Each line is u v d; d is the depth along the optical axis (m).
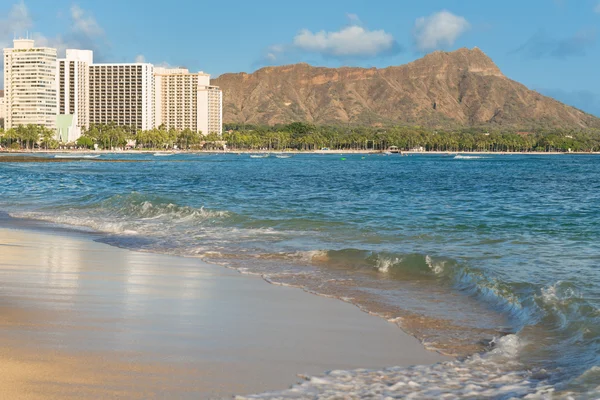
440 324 12.42
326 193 55.28
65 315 12.20
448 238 24.91
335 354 10.30
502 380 9.19
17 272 17.09
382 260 18.98
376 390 8.64
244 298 14.47
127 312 12.68
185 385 8.55
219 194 51.75
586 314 12.37
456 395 8.52
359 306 13.88
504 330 12.04
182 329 11.48
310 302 14.21
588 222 30.97
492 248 22.30
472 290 15.48
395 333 11.74
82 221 30.77
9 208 37.50
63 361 9.29
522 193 58.38
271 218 31.52
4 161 168.12
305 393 8.44
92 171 112.75
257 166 153.88
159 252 21.56
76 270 17.67
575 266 18.47
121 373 8.89
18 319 11.75
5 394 7.89
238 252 21.55
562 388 8.63
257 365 9.56
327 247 22.61
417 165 177.75
